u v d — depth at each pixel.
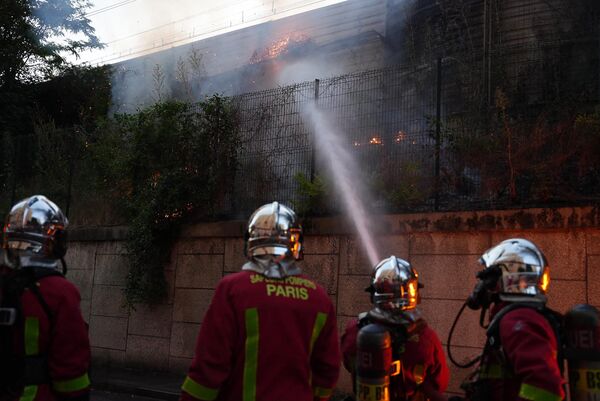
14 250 3.33
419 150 10.05
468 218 8.72
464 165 9.41
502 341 3.03
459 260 8.77
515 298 3.19
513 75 10.09
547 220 8.11
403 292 3.91
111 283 12.95
